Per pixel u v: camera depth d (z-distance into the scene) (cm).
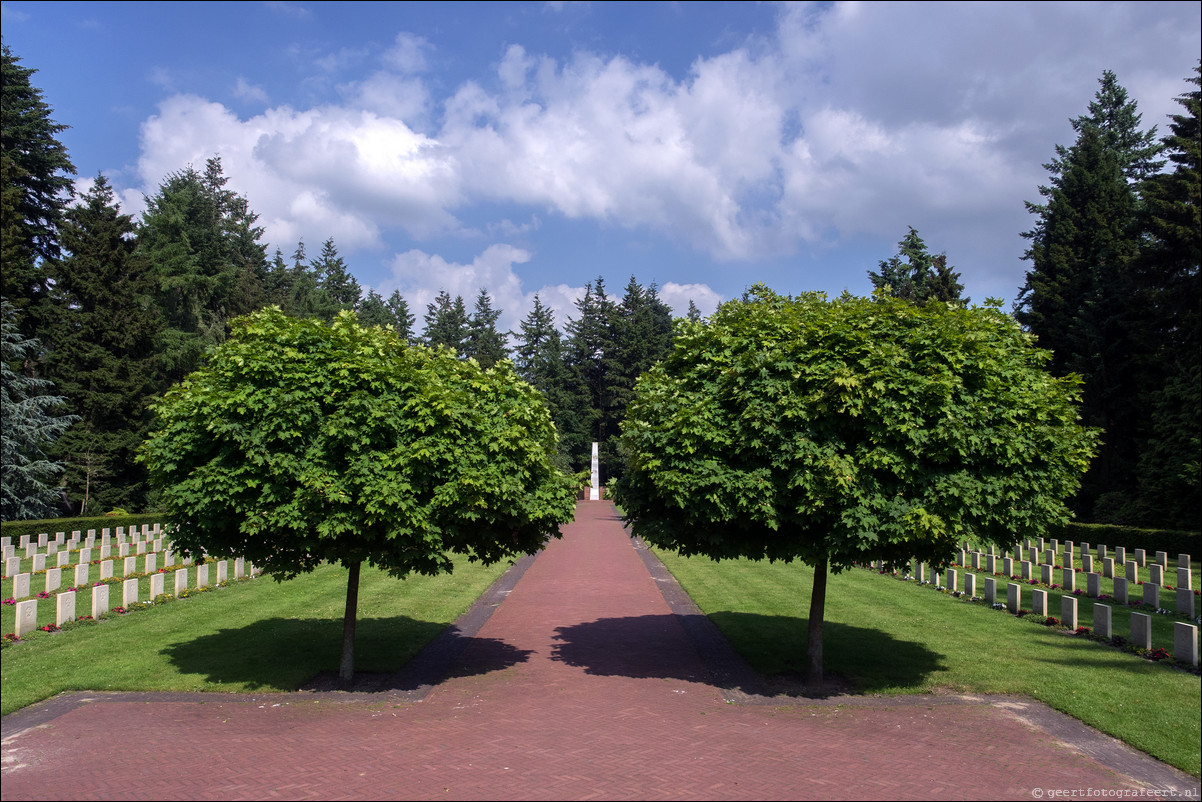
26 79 4297
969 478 1080
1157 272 3544
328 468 1102
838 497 1076
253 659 1355
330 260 10338
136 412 4103
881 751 943
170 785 820
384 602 1922
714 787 826
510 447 1155
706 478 1124
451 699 1171
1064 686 1198
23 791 799
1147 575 2325
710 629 1705
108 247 4147
